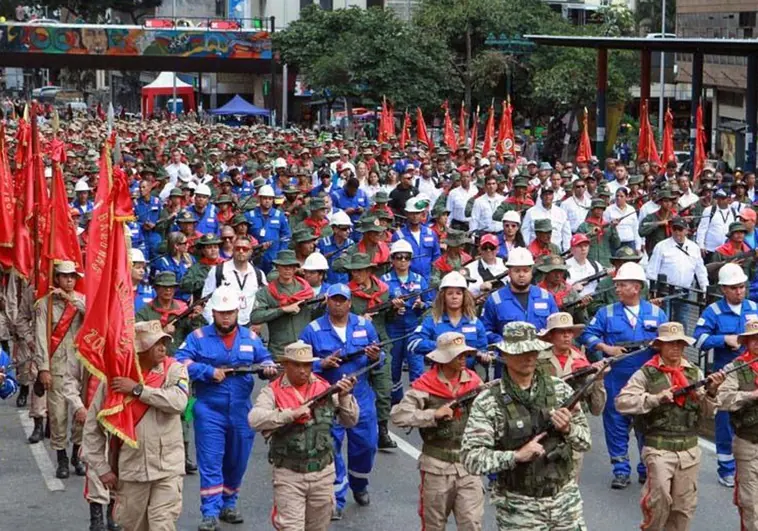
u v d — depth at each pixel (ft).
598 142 127.13
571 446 28.48
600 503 42.57
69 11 351.05
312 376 35.14
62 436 45.11
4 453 48.60
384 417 48.34
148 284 55.11
